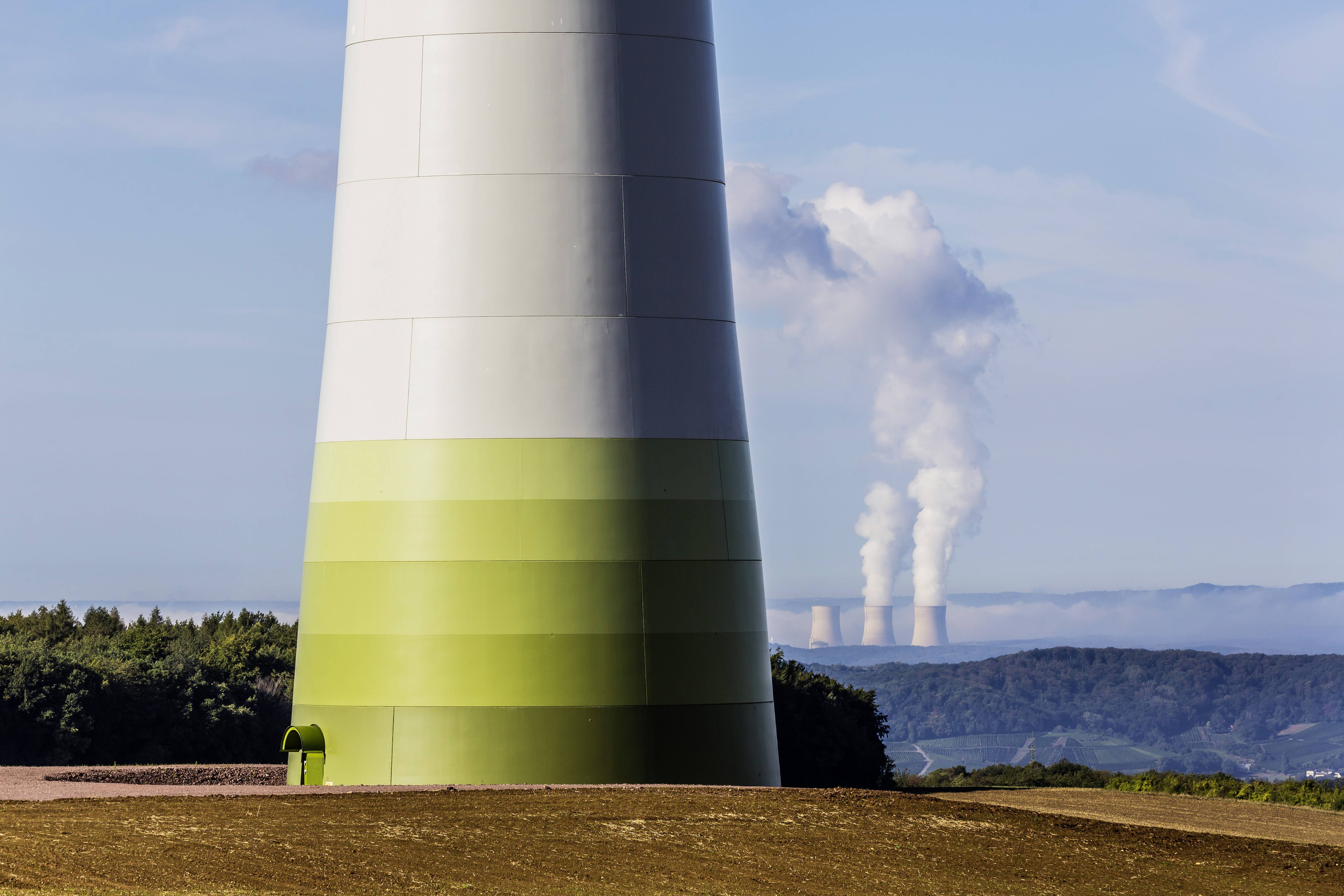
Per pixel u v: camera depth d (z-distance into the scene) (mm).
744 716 71750
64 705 145125
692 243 73688
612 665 68562
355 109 74625
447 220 71375
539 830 50562
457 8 72688
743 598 72938
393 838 48219
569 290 70750
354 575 70562
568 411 70000
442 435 69938
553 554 68875
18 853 43719
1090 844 55969
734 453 74062
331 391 73250
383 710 68875
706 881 45812
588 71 72500
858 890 46406
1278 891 51281
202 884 41469
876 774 157500
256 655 191625
